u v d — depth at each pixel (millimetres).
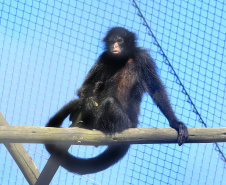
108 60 18500
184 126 13781
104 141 13547
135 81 17156
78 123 15320
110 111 14875
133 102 16812
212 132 13445
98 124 15008
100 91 17312
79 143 13289
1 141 12812
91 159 16031
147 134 13625
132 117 16594
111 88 17188
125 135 13648
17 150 14914
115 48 18172
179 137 13562
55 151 14047
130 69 17484
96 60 18891
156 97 16641
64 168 15812
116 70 18109
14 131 12773
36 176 14977
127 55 18250
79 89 16891
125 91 16984
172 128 13859
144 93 17250
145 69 17406
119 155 16531
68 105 15344
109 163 16281
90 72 18438
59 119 15109
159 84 17000
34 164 15227
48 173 14062
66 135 13141
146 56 17766
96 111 15430
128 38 18578
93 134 13445
